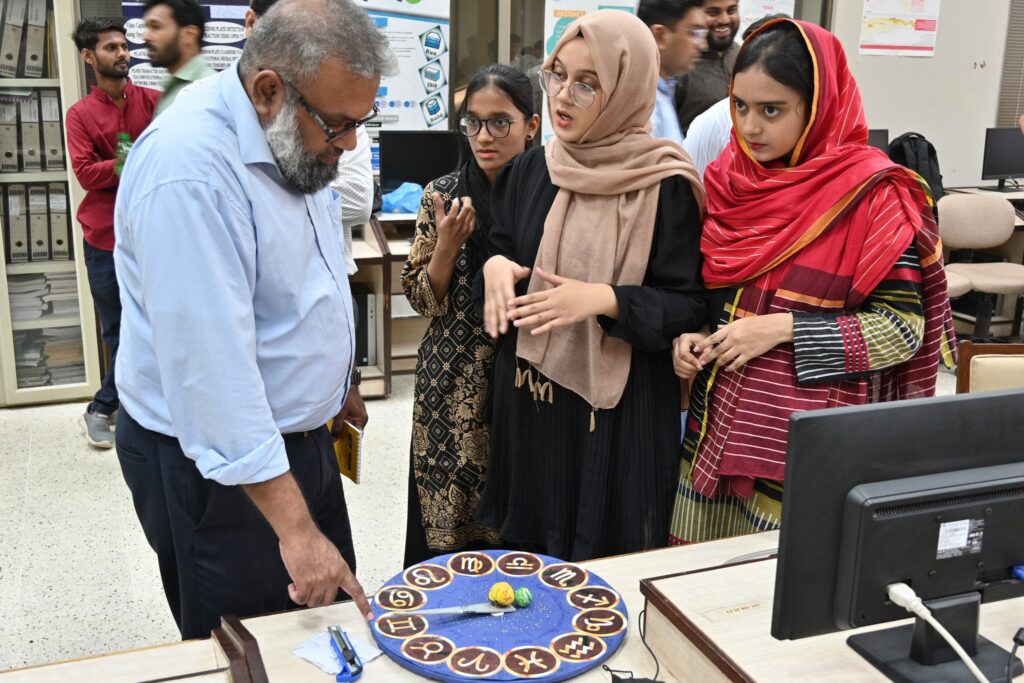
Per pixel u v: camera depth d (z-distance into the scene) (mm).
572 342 1563
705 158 2080
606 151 1544
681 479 1612
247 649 1052
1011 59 5719
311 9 1178
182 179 1152
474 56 4723
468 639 1143
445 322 1882
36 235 3889
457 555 1355
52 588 2553
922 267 1426
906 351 1396
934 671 1022
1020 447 1042
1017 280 4582
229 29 3994
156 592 2553
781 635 994
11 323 3898
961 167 5867
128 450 1426
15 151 3789
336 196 1470
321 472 1503
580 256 1557
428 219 1899
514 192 1701
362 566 2699
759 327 1408
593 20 1482
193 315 1154
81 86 3771
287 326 1324
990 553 1033
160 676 1099
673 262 1550
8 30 3672
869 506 954
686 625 1095
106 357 4043
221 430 1180
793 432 934
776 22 1419
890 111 5559
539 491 1666
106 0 3809
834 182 1393
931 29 5453
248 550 1424
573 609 1216
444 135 4371
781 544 971
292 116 1201
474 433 1889
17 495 3117
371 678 1093
